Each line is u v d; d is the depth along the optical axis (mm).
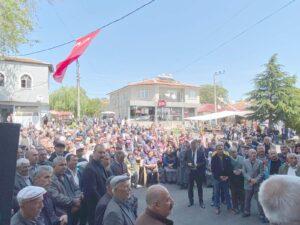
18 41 16922
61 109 62062
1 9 15773
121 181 4285
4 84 38812
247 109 40312
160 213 3438
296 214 1606
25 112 39750
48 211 4691
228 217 9500
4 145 1897
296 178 1715
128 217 4203
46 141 12648
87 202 6152
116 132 26156
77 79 35406
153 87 57656
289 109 36219
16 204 4418
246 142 13836
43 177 4707
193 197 11352
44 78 40781
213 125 45375
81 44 11656
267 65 38188
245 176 9422
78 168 7496
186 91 59188
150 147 16984
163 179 15531
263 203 1721
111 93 70000
